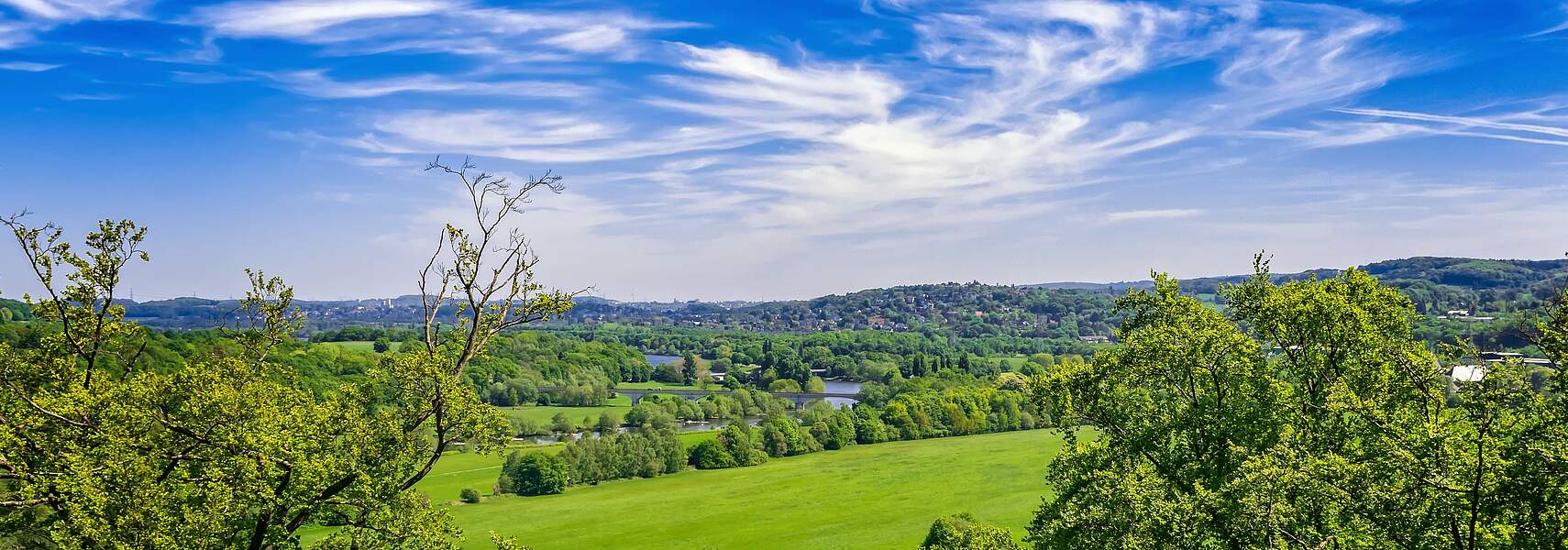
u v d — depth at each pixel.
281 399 25.27
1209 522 21.22
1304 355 25.67
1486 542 17.48
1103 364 28.64
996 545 45.78
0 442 20.88
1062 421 29.23
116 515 20.97
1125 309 29.28
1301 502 20.14
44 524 22.00
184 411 22.66
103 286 24.00
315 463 22.52
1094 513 23.84
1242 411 25.14
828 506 87.12
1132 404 28.08
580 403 158.75
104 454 21.69
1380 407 20.69
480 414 25.00
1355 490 18.75
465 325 25.95
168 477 22.92
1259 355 26.12
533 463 93.31
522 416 140.88
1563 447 16.48
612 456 101.44
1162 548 21.19
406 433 24.61
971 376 187.88
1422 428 18.72
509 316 26.27
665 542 74.44
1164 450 26.72
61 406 22.17
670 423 133.75
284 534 23.38
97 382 23.14
